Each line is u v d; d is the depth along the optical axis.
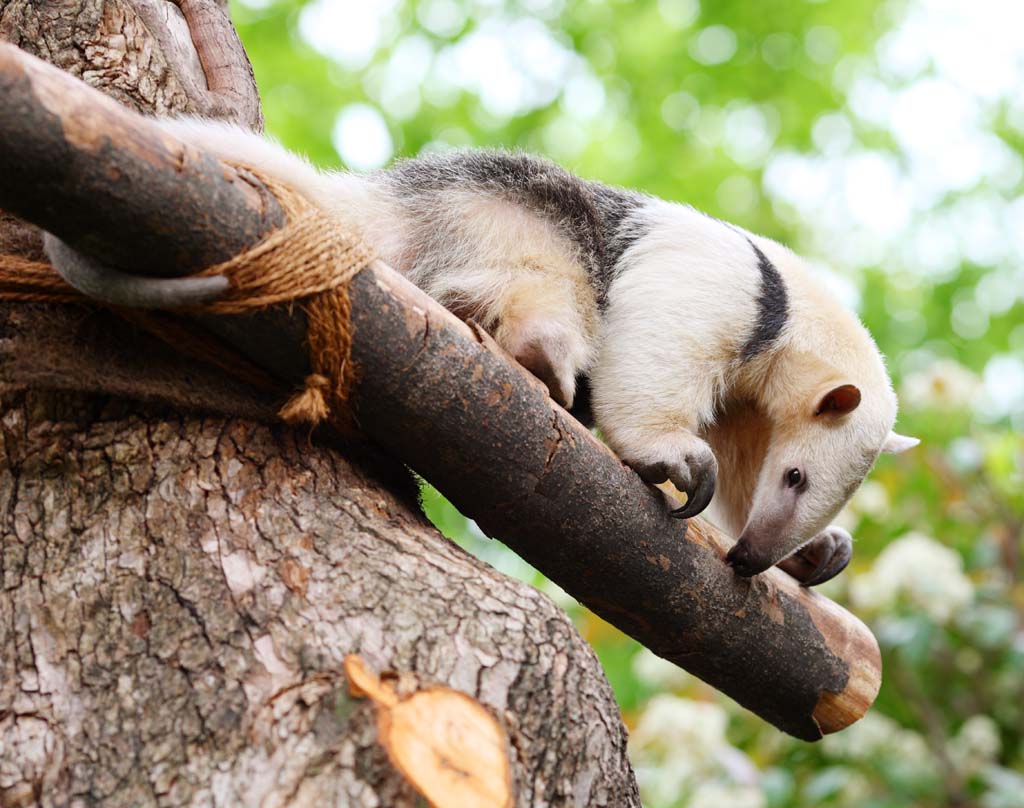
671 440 5.78
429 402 4.48
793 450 6.59
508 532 4.93
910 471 9.88
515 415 4.65
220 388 4.37
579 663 4.16
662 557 5.14
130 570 4.11
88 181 3.54
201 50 5.75
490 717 3.71
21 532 4.19
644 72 17.02
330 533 4.29
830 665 5.64
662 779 8.09
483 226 6.07
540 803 3.83
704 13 17.22
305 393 4.27
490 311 5.92
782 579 5.75
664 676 9.27
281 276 4.02
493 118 16.42
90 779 3.75
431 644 3.94
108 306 4.14
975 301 17.66
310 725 3.69
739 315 6.21
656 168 16.75
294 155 5.23
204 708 3.80
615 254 6.36
